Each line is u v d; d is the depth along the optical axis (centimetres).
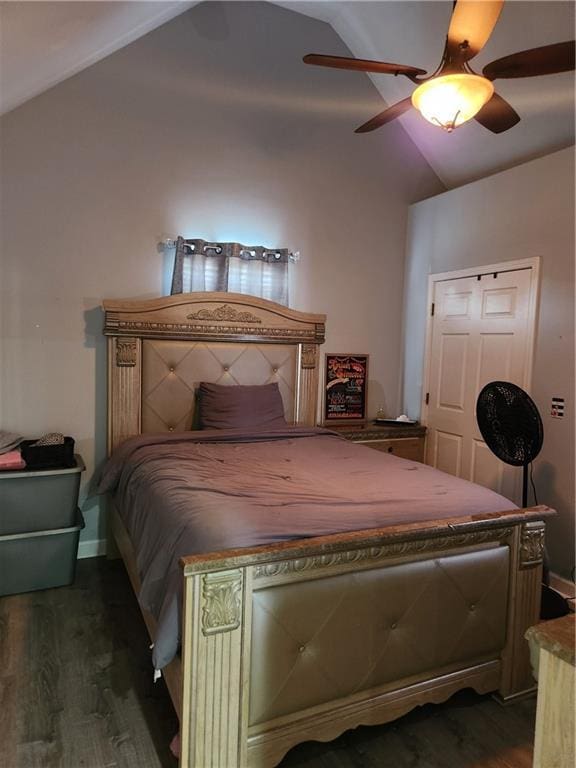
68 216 313
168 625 151
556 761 78
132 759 169
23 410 310
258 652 156
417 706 193
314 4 361
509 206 340
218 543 158
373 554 173
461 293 380
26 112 299
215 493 201
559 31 274
